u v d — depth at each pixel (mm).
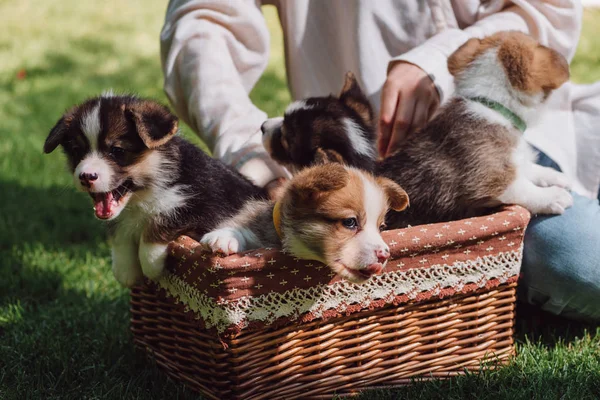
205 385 1482
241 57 1844
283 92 3438
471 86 1667
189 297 1447
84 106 1505
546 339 1717
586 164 1794
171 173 1505
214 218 1512
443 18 1814
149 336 1617
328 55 1895
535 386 1515
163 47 1847
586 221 1659
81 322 1793
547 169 1705
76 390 1551
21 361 1634
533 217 1679
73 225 2275
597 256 1638
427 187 1648
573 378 1544
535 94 1643
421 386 1532
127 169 1473
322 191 1377
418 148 1673
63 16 4859
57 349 1669
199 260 1400
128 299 1904
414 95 1707
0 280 1956
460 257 1510
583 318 1740
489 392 1508
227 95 1766
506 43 1663
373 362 1508
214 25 1828
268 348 1433
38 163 2703
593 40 4105
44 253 2105
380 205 1418
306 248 1395
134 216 1517
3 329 1777
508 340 1612
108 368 1623
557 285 1673
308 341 1455
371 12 1827
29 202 2400
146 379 1573
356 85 1746
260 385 1438
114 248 1557
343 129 1646
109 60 4086
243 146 1704
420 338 1534
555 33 1827
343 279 1443
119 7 5070
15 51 4195
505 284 1571
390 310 1494
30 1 5121
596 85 1852
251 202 1542
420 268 1487
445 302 1529
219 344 1411
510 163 1636
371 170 1646
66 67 3953
